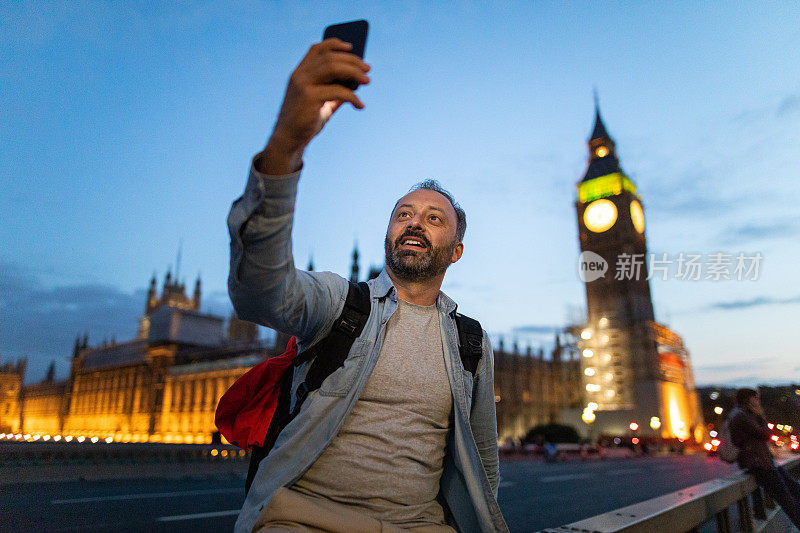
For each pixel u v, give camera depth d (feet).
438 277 5.25
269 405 5.03
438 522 4.71
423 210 5.29
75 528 23.86
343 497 4.31
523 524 29.04
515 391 239.71
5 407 386.11
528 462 100.78
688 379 175.52
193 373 226.38
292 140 3.18
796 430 49.62
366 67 3.12
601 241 190.60
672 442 146.20
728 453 17.30
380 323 4.73
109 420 273.33
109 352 299.99
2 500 31.53
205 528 24.68
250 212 3.29
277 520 3.86
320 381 4.40
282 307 3.82
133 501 32.09
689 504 7.92
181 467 49.67
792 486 17.11
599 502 37.88
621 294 177.06
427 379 4.79
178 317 260.42
